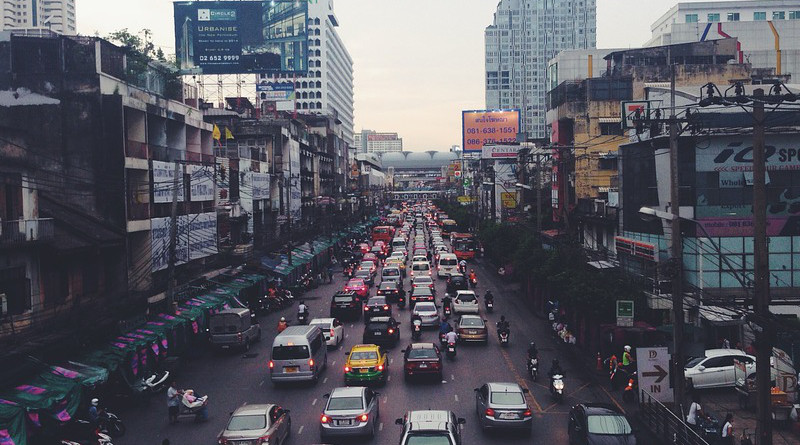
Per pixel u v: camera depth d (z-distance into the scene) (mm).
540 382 26875
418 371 26172
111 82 31484
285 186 68000
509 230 59406
